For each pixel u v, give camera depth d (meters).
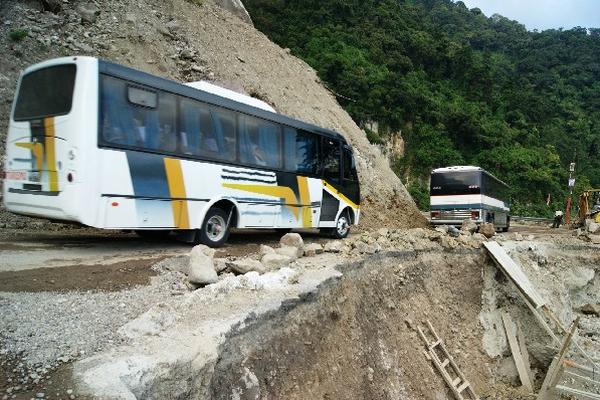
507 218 27.84
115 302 5.28
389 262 11.02
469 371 11.64
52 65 7.49
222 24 22.62
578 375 12.26
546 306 13.59
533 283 15.25
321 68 44.56
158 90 8.20
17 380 3.36
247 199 10.01
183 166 8.55
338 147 13.27
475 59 72.25
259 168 10.33
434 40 62.78
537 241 18.17
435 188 22.55
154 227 8.07
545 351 13.66
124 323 4.68
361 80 45.50
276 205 10.84
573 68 90.06
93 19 15.44
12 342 3.94
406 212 23.38
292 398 5.52
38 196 7.38
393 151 46.62
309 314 6.66
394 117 46.50
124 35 15.55
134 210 7.71
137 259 7.49
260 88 19.11
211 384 4.25
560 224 34.59
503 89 68.38
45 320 4.50
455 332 12.16
